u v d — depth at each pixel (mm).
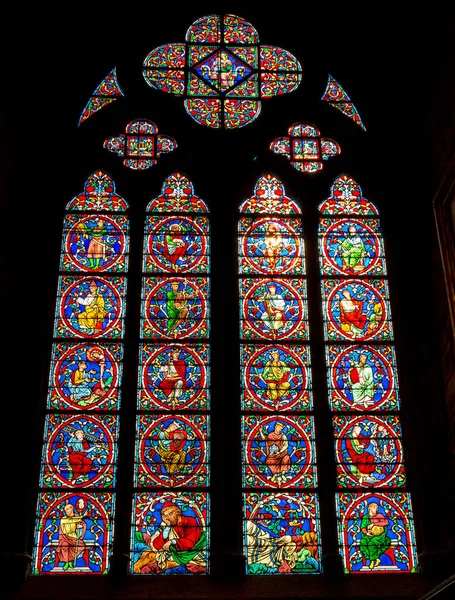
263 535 14266
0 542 13688
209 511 14406
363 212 17203
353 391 15516
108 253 16531
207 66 18656
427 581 13836
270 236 16828
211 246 16562
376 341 15945
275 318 16062
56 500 14398
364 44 18578
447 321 15297
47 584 13586
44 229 16266
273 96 18328
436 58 16312
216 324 15805
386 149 17594
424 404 15180
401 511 14594
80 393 15234
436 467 14672
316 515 14484
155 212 16953
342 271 16594
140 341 15688
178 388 15352
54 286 16078
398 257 16562
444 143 15875
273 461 14867
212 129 17766
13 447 14367
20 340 15172
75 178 17203
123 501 14305
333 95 18406
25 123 16609
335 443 15086
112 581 13633
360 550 14227
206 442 14953
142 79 18328
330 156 17719
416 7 17281
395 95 17906
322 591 13617
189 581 13719
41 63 17500
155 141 17719
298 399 15398
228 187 17094
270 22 19156
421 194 16875
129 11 18891
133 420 14984
